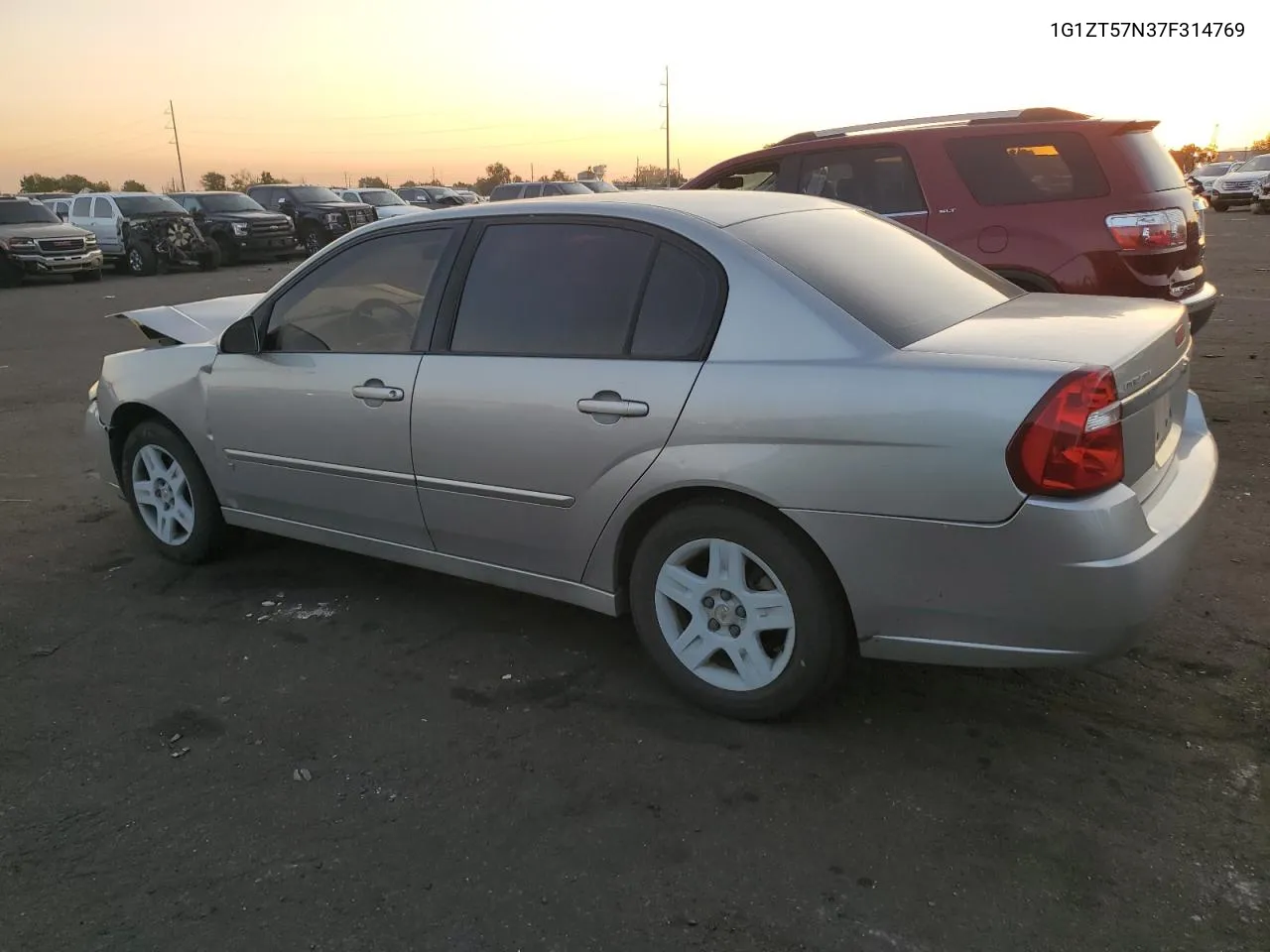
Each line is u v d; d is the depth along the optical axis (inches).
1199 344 362.9
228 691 139.6
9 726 131.5
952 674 136.4
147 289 789.9
